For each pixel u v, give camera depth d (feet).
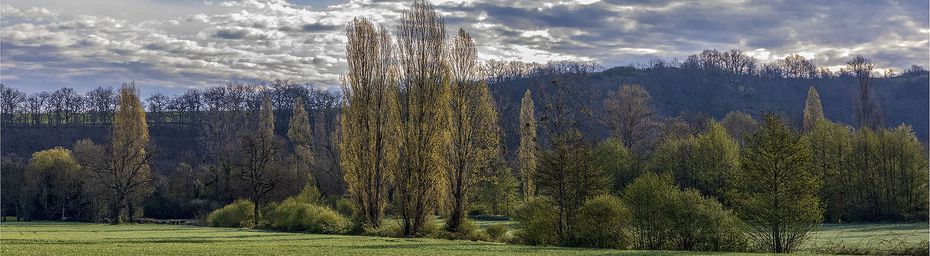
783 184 153.99
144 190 344.08
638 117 363.76
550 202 171.32
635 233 161.17
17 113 537.24
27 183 362.94
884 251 153.38
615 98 380.37
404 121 206.80
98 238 173.58
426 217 204.03
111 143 343.46
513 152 360.07
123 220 341.62
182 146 513.45
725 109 637.30
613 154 309.63
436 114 206.49
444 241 176.04
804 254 141.38
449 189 206.39
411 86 208.23
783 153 154.40
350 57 221.46
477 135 211.20
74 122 566.77
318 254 124.77
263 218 281.95
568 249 151.33
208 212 351.46
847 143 290.97
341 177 337.52
